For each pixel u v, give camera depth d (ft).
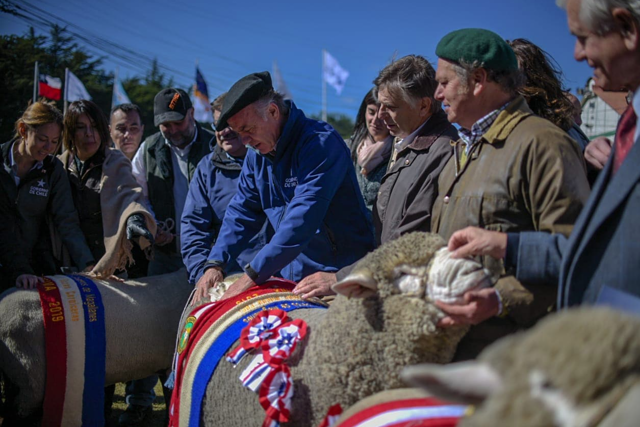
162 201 14.74
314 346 7.05
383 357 6.36
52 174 12.83
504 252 5.95
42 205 12.69
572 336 3.50
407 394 5.79
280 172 10.16
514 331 6.33
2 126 58.44
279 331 7.50
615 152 5.51
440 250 6.30
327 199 9.55
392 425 5.36
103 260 12.17
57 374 10.45
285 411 6.85
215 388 7.85
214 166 12.67
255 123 9.80
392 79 9.39
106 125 13.09
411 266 6.31
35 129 11.95
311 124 10.09
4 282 12.09
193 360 8.35
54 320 10.64
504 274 6.27
